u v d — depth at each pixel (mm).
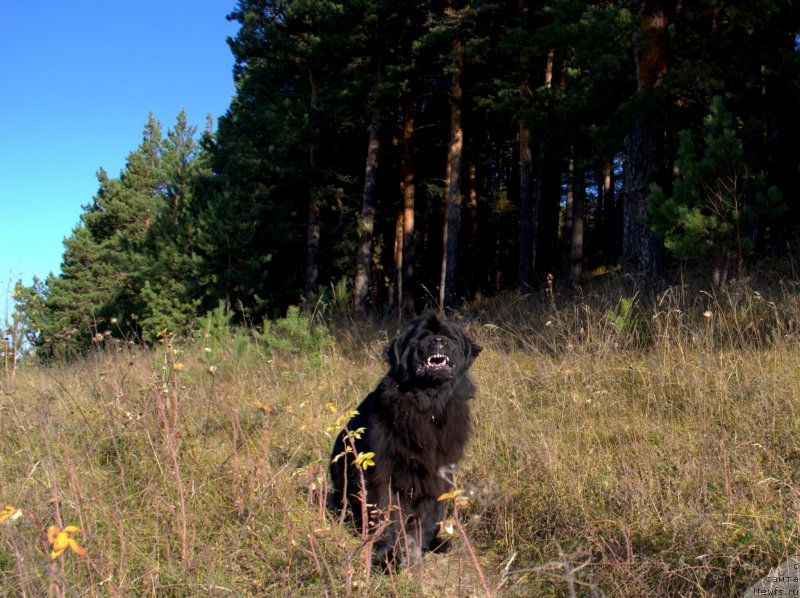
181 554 3578
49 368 8633
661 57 10391
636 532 3830
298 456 5293
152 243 26547
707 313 6379
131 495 4230
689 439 5094
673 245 8367
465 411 4402
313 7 18797
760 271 10664
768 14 10281
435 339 4086
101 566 3262
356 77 17594
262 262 20469
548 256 23391
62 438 5133
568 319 8883
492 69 17562
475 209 23625
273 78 22703
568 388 6617
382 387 4328
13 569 3297
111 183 35438
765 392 5453
